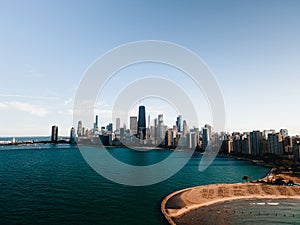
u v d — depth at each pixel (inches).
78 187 3855.8
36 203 2977.4
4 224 2325.3
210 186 4057.6
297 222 2623.0
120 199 3223.4
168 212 2733.8
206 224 2480.3
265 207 3068.4
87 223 2405.3
